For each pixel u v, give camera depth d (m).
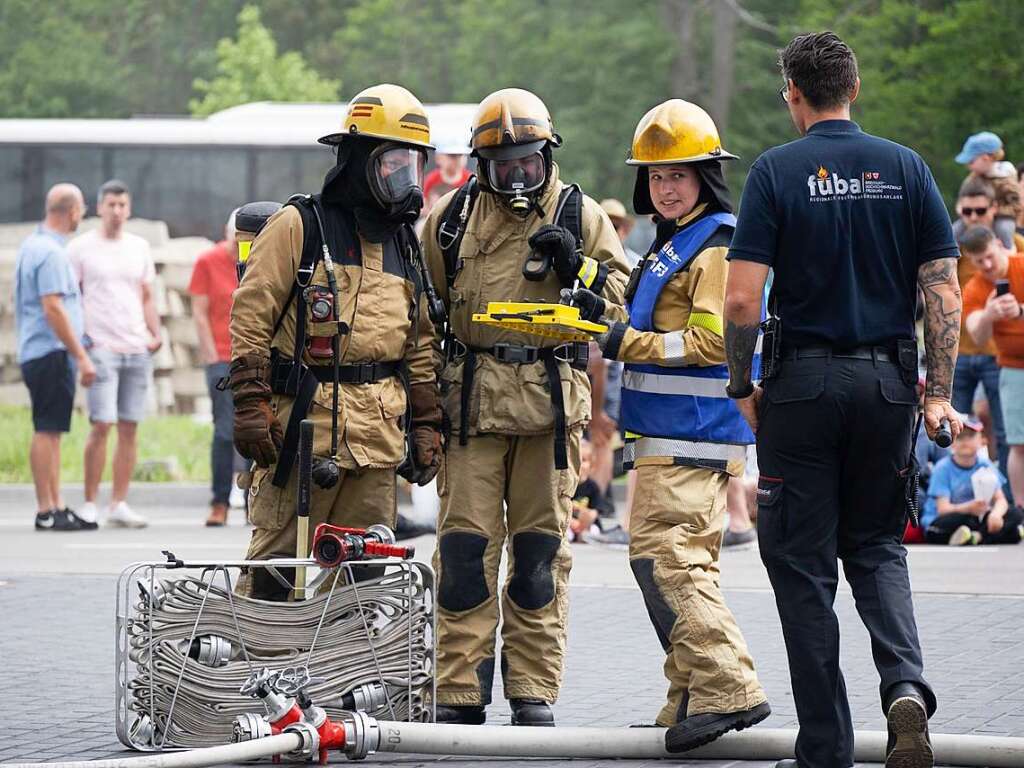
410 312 20.09
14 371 73.62
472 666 20.11
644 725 20.23
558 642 20.30
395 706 19.22
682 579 19.00
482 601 20.22
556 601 20.30
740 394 17.22
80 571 34.97
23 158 75.94
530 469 20.23
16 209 75.62
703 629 18.78
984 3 98.50
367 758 18.97
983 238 41.41
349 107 19.69
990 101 99.12
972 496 39.62
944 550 38.59
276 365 19.66
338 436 19.47
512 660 20.27
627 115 139.62
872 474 17.14
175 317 73.50
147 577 19.50
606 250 20.17
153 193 75.88
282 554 19.89
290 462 19.56
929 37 108.56
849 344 16.95
